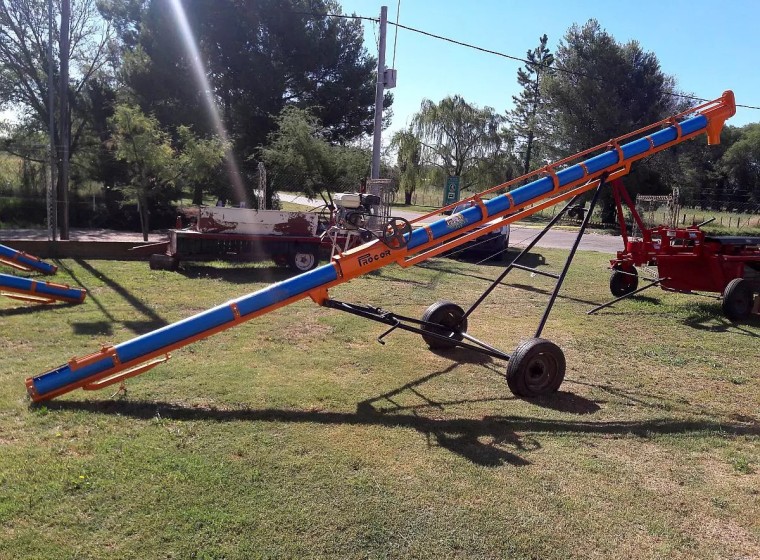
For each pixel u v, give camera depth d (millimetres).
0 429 4629
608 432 5223
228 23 25609
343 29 28734
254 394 5641
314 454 4457
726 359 7801
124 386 5648
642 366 7359
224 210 12961
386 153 31234
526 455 4648
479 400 5859
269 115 24516
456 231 6535
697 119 7445
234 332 7879
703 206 48438
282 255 13508
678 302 11617
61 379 5172
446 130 45688
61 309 8820
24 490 3750
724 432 5309
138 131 17516
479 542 3461
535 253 20500
